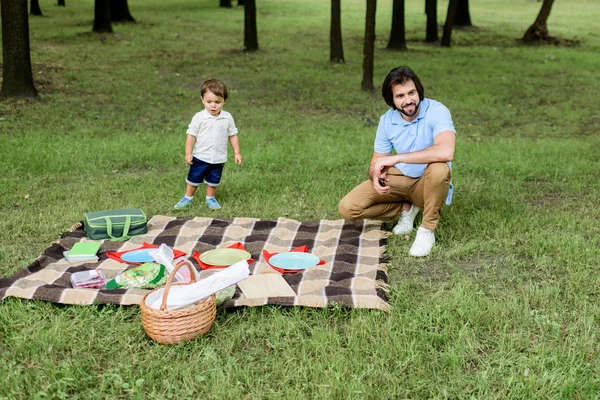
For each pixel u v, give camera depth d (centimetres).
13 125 891
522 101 1170
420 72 1412
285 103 1111
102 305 385
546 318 371
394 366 329
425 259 465
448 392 309
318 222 530
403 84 457
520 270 448
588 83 1348
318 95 1174
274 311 376
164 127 926
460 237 507
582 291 409
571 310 389
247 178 673
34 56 1439
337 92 1197
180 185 650
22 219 542
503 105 1136
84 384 313
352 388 306
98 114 988
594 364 329
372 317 371
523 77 1398
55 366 327
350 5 2983
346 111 1065
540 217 552
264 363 334
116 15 2122
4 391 305
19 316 369
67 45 1641
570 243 482
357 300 383
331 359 331
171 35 1920
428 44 1903
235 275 355
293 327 361
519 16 2742
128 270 413
